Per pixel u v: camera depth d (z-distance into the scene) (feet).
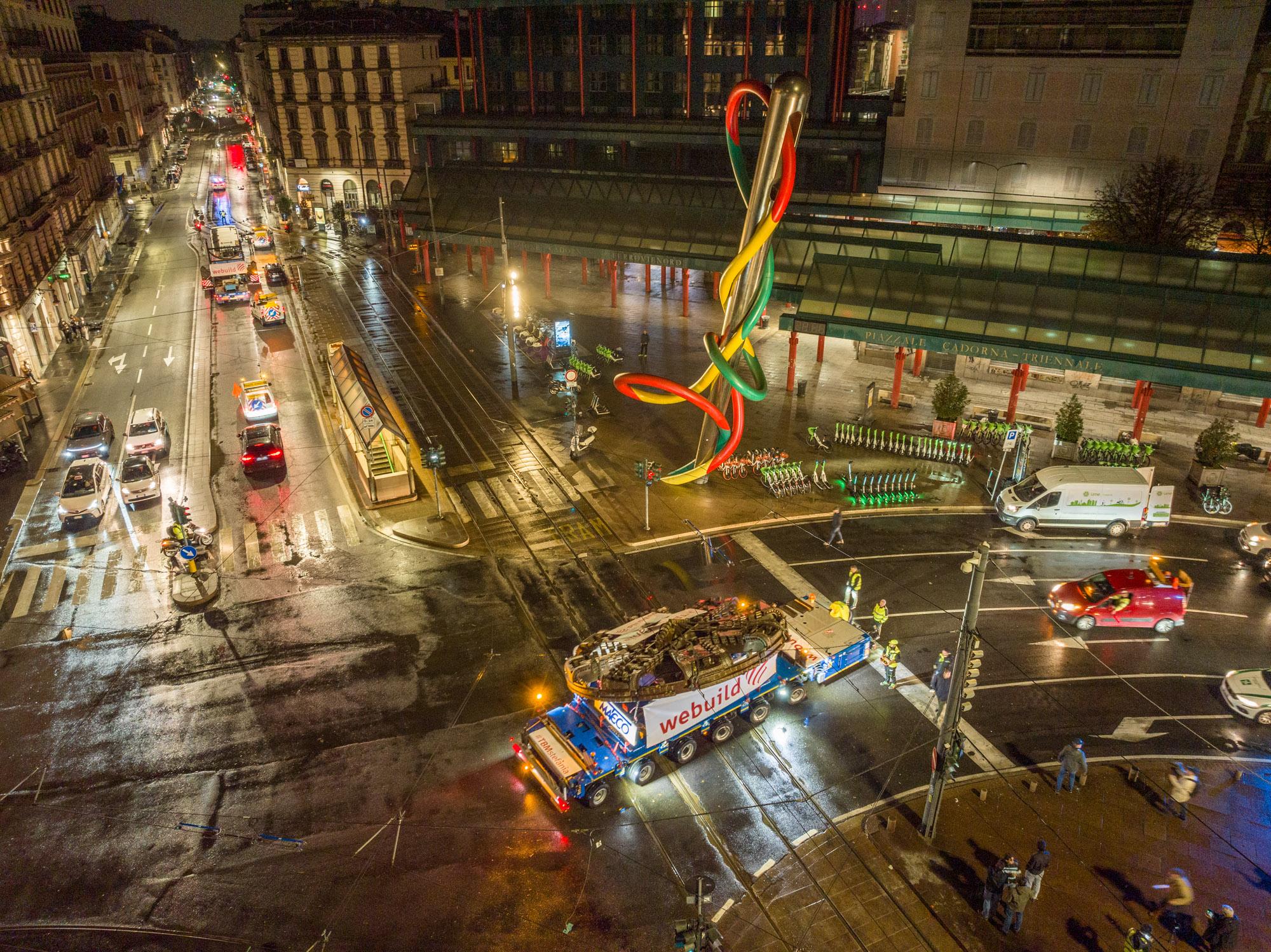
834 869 60.18
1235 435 112.47
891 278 136.87
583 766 63.77
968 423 128.47
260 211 331.98
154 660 83.76
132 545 104.88
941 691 76.18
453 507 112.68
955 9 188.96
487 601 92.32
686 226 182.19
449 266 245.24
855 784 67.87
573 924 56.34
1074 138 188.85
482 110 278.87
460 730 73.77
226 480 120.67
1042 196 195.42
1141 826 63.93
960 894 58.49
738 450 126.00
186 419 141.90
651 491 116.16
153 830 64.34
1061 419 121.60
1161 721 74.69
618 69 250.37
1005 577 95.81
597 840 62.85
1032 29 186.60
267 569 99.19
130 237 287.48
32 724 75.46
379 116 301.43
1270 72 172.35
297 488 118.21
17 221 167.22
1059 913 57.00
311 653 84.38
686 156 238.27
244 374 162.40
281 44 295.28
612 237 188.75
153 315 202.18
